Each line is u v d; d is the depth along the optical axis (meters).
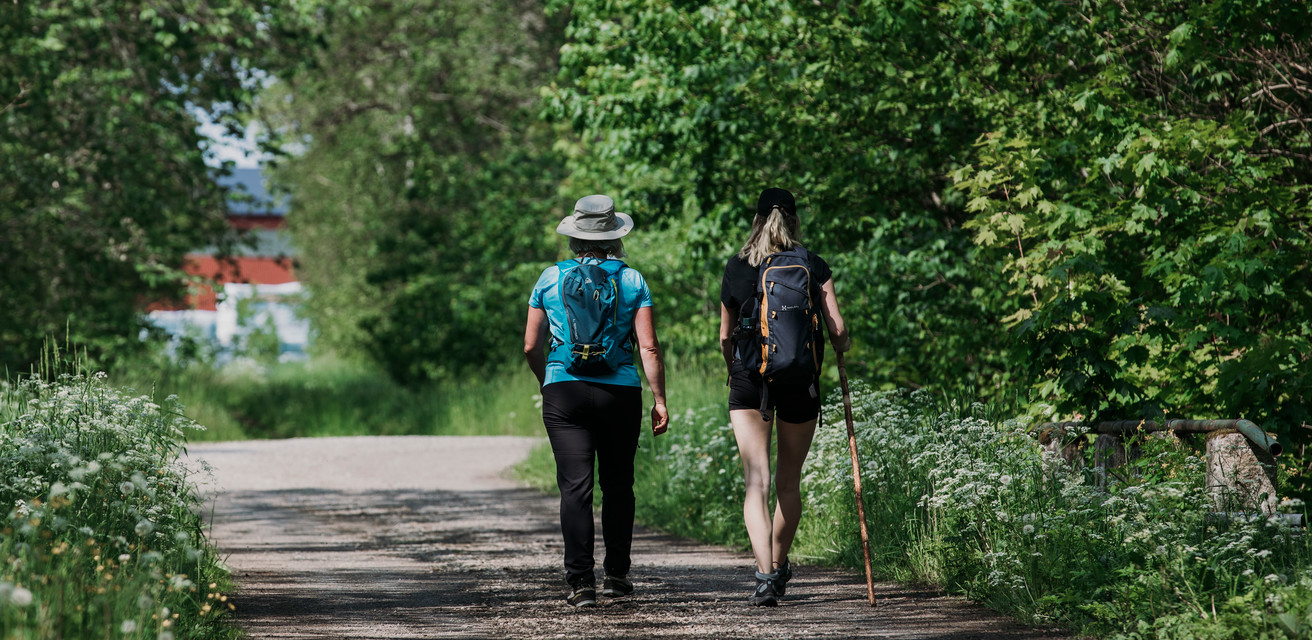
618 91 32.19
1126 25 25.23
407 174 81.69
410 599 15.45
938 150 29.16
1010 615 13.88
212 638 12.12
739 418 14.54
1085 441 17.08
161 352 66.56
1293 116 24.41
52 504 11.39
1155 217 21.09
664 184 39.31
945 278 30.12
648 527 25.34
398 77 75.50
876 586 16.12
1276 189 20.72
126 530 12.93
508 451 46.56
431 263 79.12
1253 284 19.08
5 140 46.78
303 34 55.66
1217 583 12.13
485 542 22.39
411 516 27.23
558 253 66.88
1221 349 19.62
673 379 38.50
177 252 56.41
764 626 13.37
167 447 16.86
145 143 50.50
